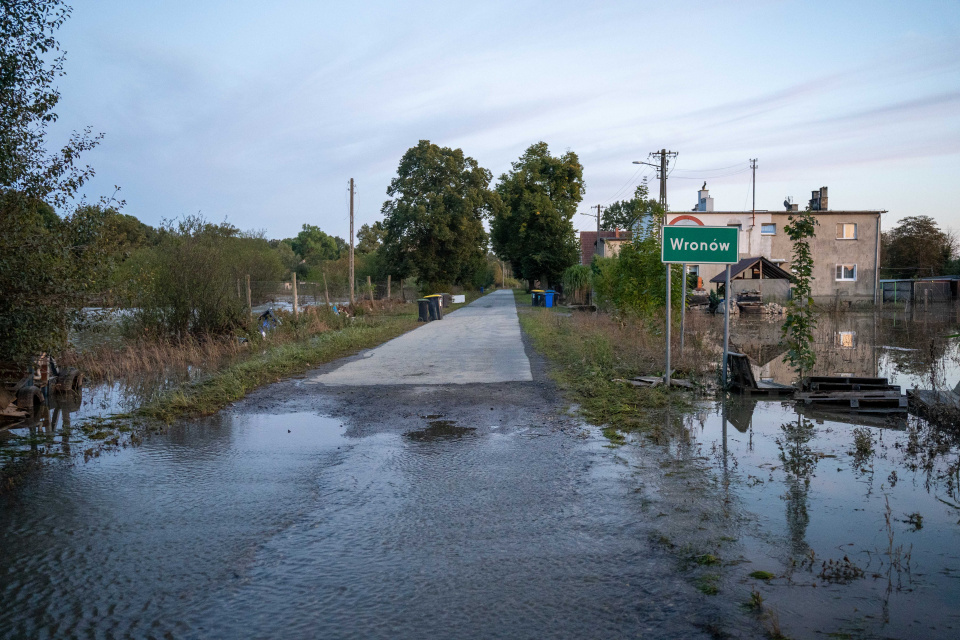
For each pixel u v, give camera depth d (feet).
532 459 20.36
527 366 42.91
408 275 157.58
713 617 10.36
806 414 27.22
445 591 11.51
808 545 13.30
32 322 25.41
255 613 10.87
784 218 143.13
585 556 12.90
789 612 10.51
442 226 154.61
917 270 225.15
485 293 277.44
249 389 35.32
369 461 20.58
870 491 16.81
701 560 12.55
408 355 51.06
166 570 12.66
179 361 47.91
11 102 24.44
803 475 18.26
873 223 142.51
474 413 28.02
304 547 13.67
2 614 11.00
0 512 16.19
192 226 60.23
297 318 71.56
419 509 15.94
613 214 273.75
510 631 10.09
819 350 50.83
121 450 22.41
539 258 179.63
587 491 17.02
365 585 11.82
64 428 26.30
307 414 28.60
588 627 10.16
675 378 35.29
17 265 24.58
